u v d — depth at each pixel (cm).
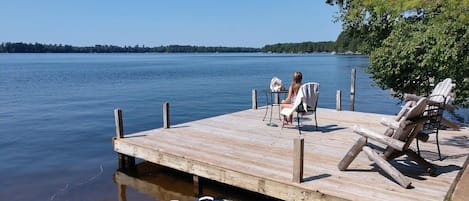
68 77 3591
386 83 1037
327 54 15612
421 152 560
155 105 1797
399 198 393
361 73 3650
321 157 546
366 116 875
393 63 959
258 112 945
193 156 558
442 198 391
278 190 454
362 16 973
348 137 668
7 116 1494
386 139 434
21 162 848
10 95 2217
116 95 2211
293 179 448
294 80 751
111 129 1245
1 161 856
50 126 1292
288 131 721
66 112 1598
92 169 782
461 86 831
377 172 477
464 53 738
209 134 702
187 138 672
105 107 1739
